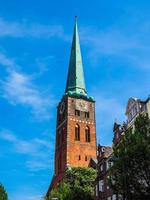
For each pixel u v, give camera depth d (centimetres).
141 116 4262
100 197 7788
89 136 13012
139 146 3838
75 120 13088
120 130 6981
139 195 3784
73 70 14588
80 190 8950
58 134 13550
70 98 13500
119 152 4006
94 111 13700
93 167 11888
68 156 12200
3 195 8781
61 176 12119
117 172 4022
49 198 9219
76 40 15238
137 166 3834
